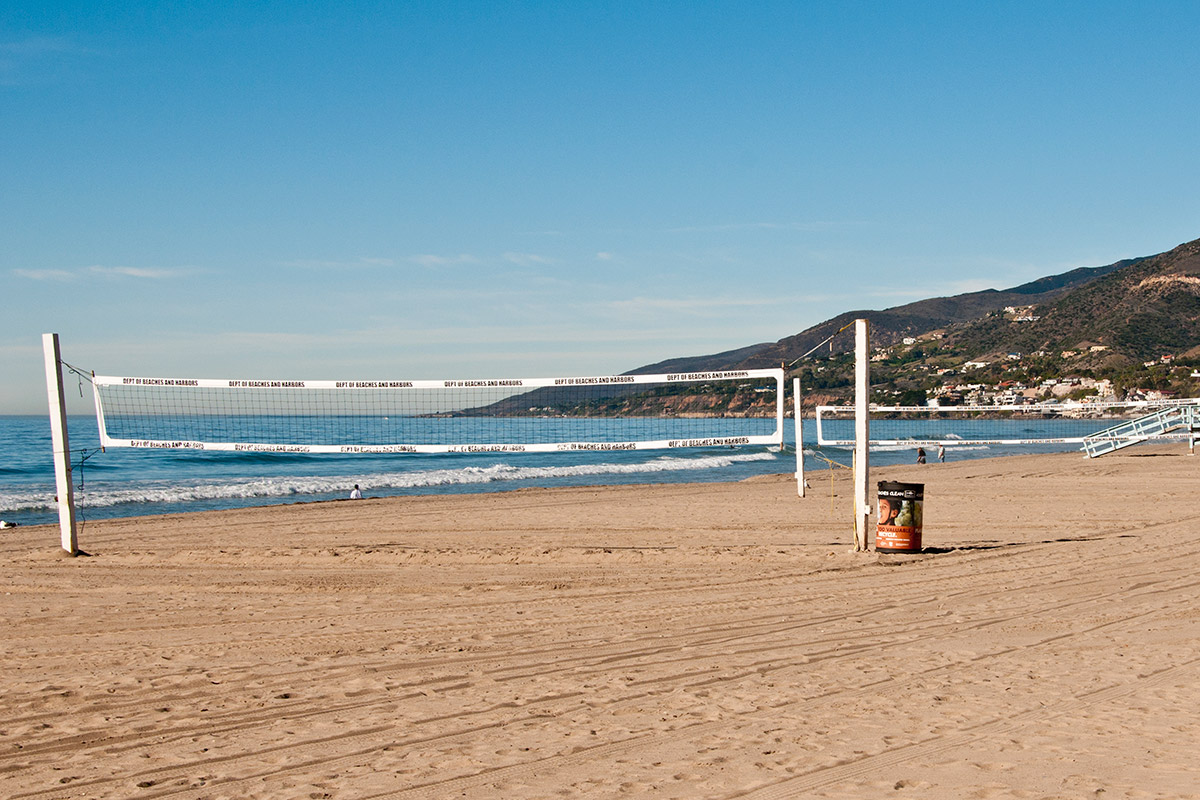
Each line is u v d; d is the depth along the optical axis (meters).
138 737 4.79
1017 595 8.31
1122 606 7.69
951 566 10.13
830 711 4.93
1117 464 28.11
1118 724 4.57
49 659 6.66
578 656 6.39
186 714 5.19
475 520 16.70
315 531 15.24
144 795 3.96
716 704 5.13
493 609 8.34
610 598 8.78
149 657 6.66
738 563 10.88
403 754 4.42
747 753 4.29
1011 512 16.09
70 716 5.19
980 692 5.23
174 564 11.60
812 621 7.41
